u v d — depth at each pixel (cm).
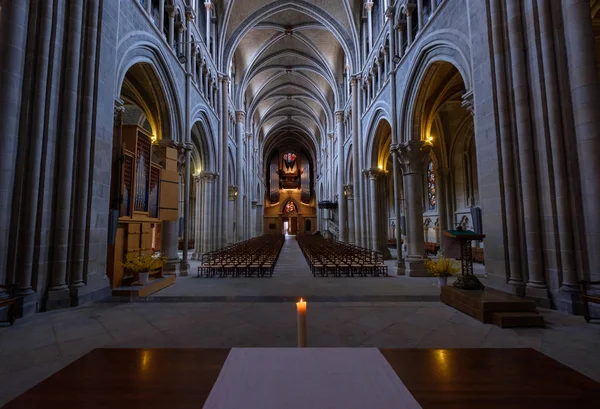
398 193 1193
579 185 541
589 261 521
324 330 461
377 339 422
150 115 1159
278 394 124
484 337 425
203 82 1510
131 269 775
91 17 654
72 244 607
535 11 592
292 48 2406
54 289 571
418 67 1033
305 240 2683
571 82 550
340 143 2377
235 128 2347
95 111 647
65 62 619
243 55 2297
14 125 548
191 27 1295
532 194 583
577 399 120
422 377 139
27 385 295
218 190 1752
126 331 455
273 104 3366
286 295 716
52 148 587
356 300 659
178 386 132
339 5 1827
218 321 507
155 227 2416
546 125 573
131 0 820
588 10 539
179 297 690
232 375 140
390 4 1265
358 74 1802
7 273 527
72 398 122
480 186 684
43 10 589
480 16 684
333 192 2888
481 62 679
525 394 124
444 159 1825
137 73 1003
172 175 1077
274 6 1861
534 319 466
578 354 364
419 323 492
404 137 1160
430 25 934
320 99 3038
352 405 116
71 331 455
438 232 1973
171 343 408
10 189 539
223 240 1744
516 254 599
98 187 654
